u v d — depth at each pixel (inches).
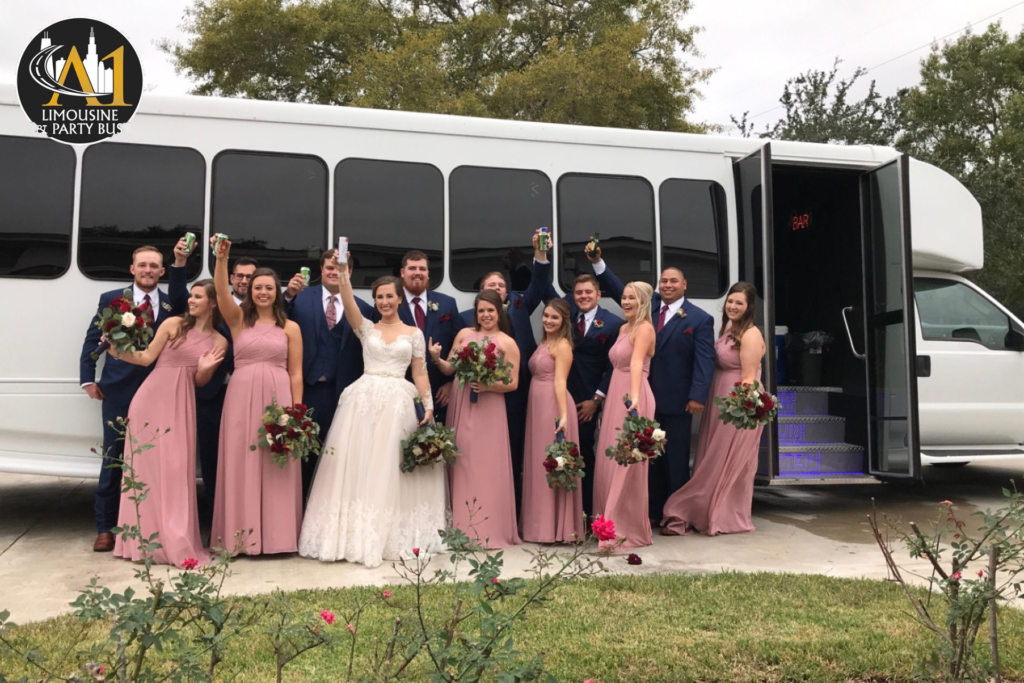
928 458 285.3
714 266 266.4
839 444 279.4
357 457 207.5
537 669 96.0
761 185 255.1
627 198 260.5
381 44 836.0
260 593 168.1
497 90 722.8
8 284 217.9
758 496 314.2
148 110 227.0
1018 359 303.1
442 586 178.5
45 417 219.1
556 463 211.0
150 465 200.8
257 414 205.9
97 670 83.2
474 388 219.8
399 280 216.8
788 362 314.3
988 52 967.0
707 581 183.8
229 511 204.2
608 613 160.7
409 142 243.3
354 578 190.1
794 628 153.3
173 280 209.8
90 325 215.6
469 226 246.4
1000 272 852.6
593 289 235.5
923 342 293.7
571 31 838.5
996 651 105.8
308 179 235.8
